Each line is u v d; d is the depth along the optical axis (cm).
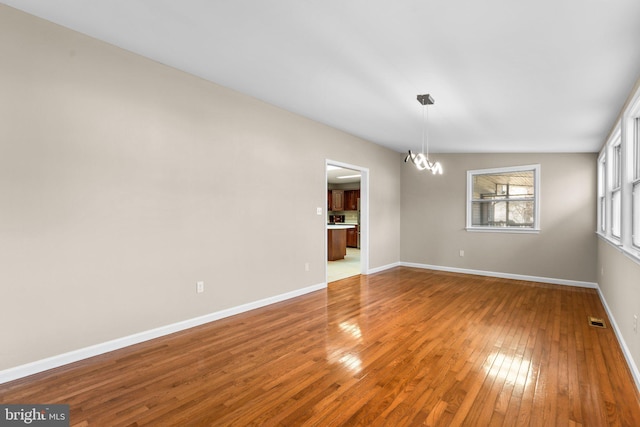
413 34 231
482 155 636
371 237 647
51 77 257
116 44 288
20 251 245
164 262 329
